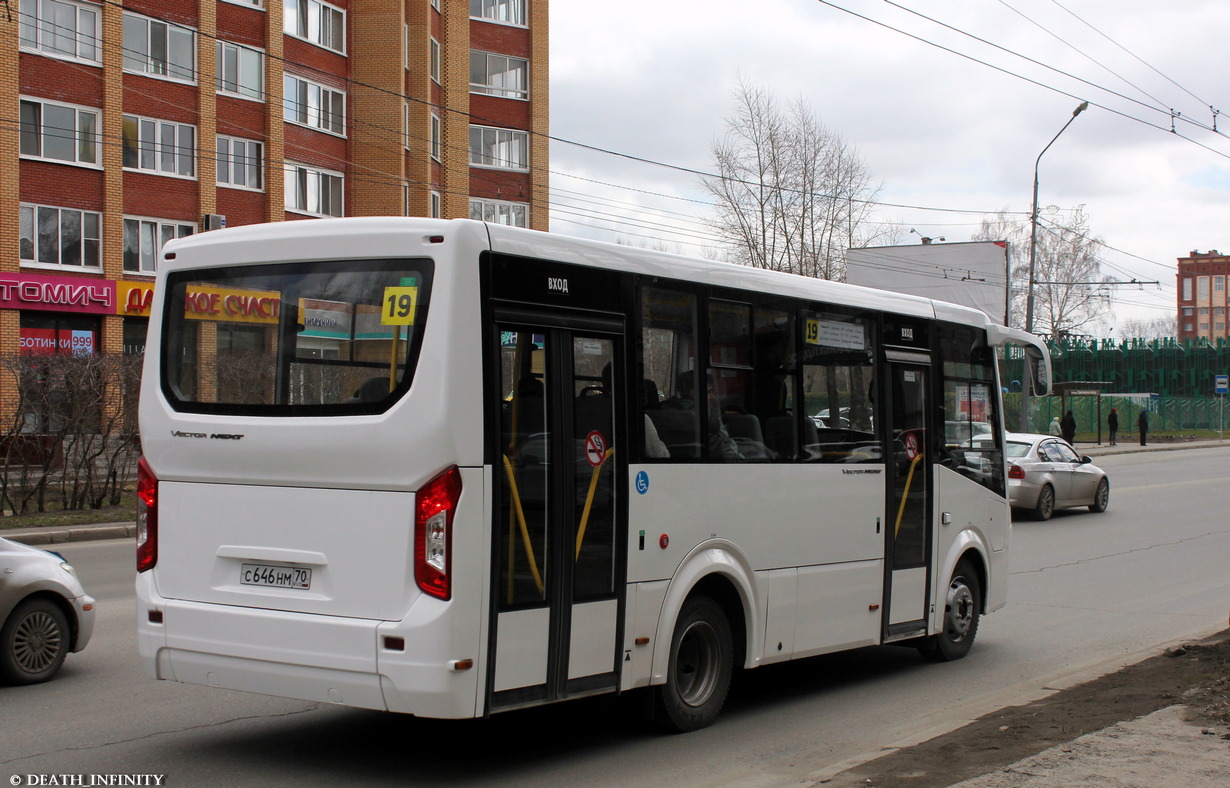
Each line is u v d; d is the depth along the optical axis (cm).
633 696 698
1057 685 820
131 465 2084
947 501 949
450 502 549
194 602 614
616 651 638
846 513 827
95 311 3147
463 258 567
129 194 3250
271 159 3575
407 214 4062
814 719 762
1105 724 660
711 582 727
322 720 718
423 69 4081
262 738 673
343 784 588
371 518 563
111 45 3191
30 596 792
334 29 3850
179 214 3359
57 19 3098
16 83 3014
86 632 826
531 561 588
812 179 4847
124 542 1745
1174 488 2933
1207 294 16925
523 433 589
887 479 873
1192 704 694
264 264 618
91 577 1316
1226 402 7481
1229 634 989
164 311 649
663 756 657
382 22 3903
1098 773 551
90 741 658
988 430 1024
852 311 851
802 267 4844
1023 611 1218
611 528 637
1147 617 1176
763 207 4859
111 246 3191
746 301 748
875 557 857
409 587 552
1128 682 798
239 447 602
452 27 4272
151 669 626
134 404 2047
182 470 624
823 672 927
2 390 1914
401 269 576
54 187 3097
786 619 769
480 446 560
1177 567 1549
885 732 729
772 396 767
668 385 684
